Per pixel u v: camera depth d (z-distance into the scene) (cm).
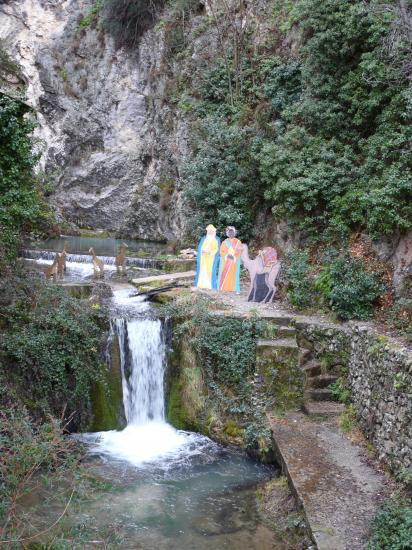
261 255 1264
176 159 2122
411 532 594
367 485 761
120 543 689
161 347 1148
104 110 2686
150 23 2525
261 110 1683
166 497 846
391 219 1066
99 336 1105
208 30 2061
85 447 1004
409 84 1128
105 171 2627
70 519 756
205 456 988
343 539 642
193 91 2053
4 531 607
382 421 830
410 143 1088
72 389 1052
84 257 1759
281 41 1769
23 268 1198
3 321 1008
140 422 1120
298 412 1016
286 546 720
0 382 943
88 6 2856
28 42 2975
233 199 1625
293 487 766
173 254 1864
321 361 1066
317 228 1328
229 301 1242
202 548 721
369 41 1234
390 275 1084
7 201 1186
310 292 1194
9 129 1182
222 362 1084
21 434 689
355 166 1284
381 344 878
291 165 1343
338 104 1329
